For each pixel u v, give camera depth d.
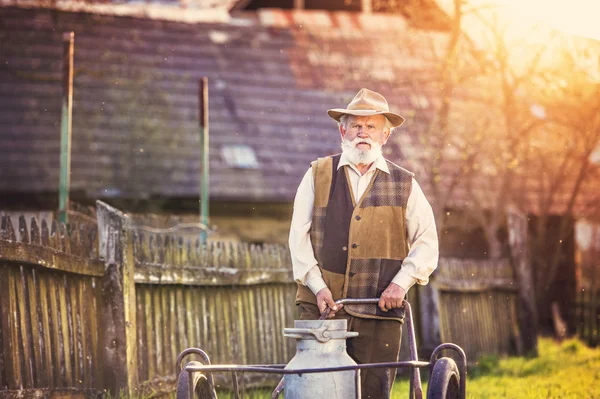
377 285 5.79
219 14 25.53
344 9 27.00
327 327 5.13
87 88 21.66
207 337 9.56
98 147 20.52
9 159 19.77
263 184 20.80
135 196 19.86
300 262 5.80
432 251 5.85
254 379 10.30
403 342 12.82
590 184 22.83
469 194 20.44
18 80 21.62
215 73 23.36
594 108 19.23
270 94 23.22
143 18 24.34
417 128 21.89
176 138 21.20
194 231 16.44
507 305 15.83
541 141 20.61
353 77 23.94
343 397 5.09
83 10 23.73
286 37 25.09
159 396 8.45
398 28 26.06
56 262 6.98
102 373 7.77
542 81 20.16
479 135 19.69
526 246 15.86
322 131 22.61
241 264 10.36
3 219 6.49
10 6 23.36
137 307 8.34
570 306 21.33
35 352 6.75
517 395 9.57
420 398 5.41
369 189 5.88
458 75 18.72
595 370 12.38
